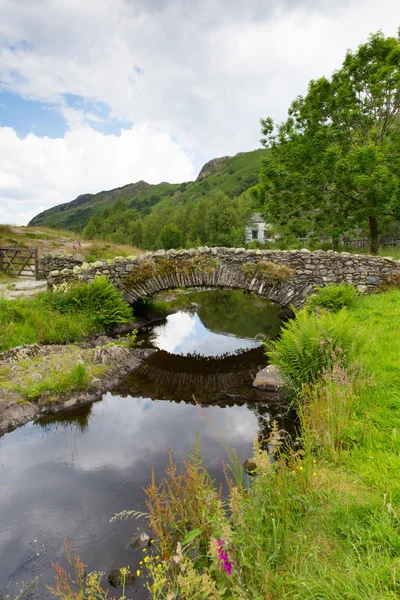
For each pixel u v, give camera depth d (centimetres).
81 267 1310
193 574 238
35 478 475
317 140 1817
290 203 1994
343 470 368
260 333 1374
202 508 310
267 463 325
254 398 725
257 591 238
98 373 828
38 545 362
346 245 2538
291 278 1255
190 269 1315
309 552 270
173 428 606
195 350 1146
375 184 1605
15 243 2491
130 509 409
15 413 644
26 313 1070
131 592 300
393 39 1772
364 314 922
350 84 1873
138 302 1527
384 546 259
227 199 6250
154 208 19100
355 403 477
